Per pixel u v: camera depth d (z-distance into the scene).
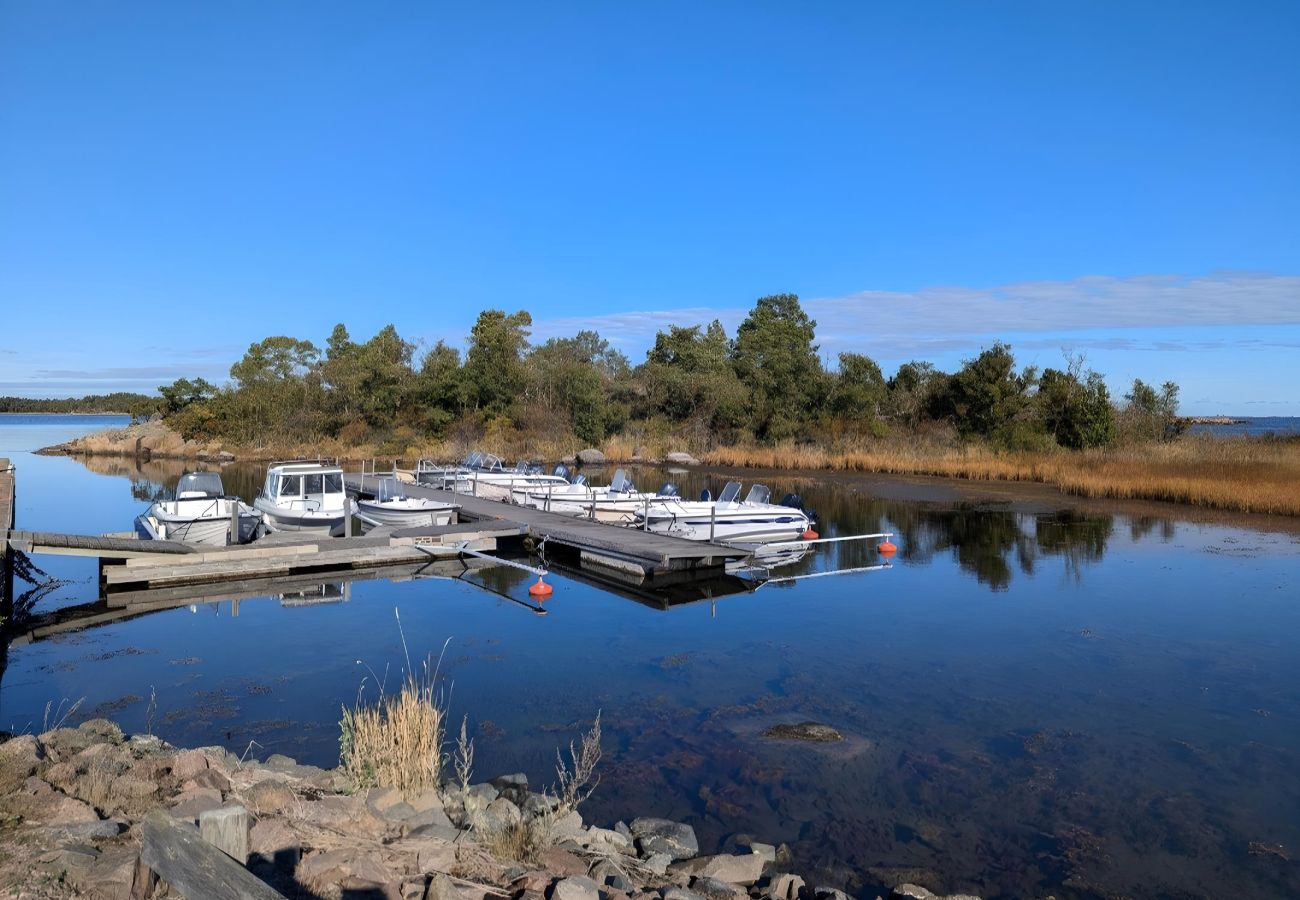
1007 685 10.57
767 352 54.44
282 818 5.58
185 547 16.50
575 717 9.44
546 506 24.42
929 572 17.94
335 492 21.14
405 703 7.29
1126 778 7.95
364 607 14.76
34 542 14.66
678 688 10.45
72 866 4.48
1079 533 22.73
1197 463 31.19
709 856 6.19
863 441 44.34
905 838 6.84
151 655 11.71
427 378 51.53
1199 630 13.13
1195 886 6.19
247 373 57.75
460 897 4.71
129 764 6.51
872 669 11.23
